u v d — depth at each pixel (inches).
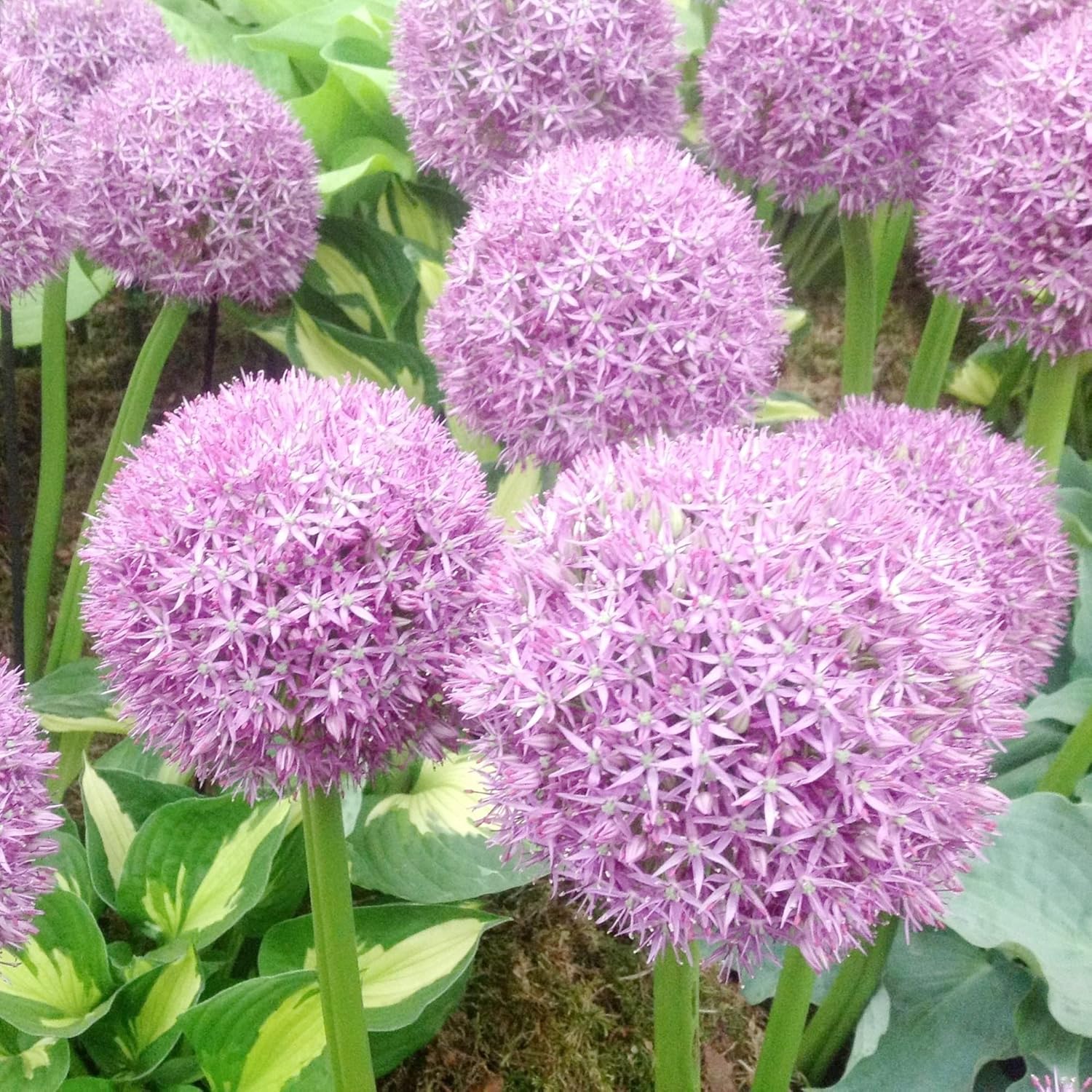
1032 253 19.3
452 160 24.1
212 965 21.0
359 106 30.7
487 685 13.4
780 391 30.7
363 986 19.6
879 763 12.3
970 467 18.8
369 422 15.0
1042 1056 18.3
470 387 20.4
